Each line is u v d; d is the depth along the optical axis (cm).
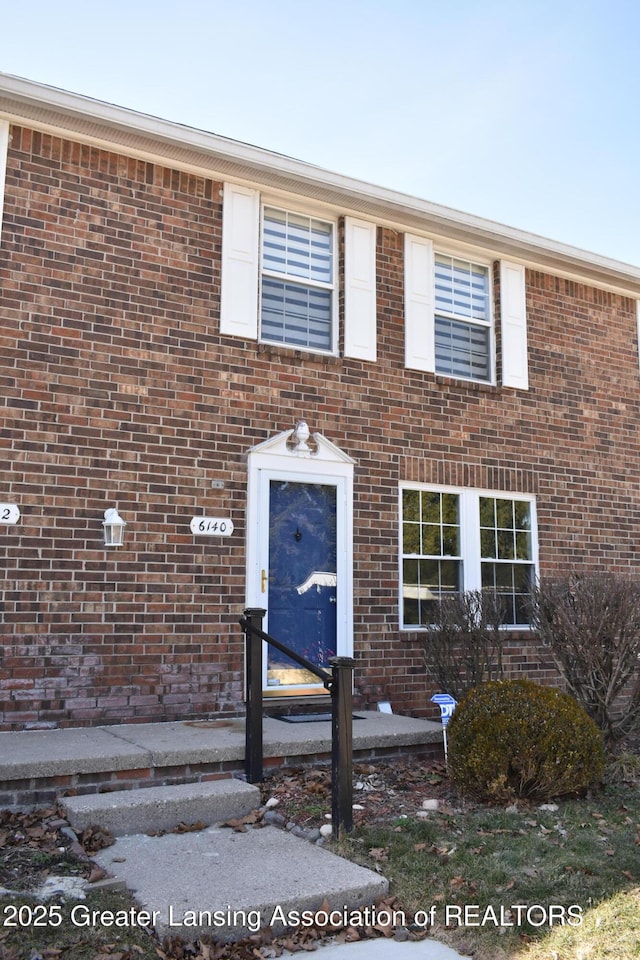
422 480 986
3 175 772
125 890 451
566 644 749
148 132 822
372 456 954
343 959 403
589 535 1125
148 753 616
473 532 1020
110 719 756
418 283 1024
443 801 632
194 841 535
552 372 1127
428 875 491
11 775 565
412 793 652
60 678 739
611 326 1203
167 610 797
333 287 974
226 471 851
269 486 877
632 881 491
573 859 518
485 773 622
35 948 387
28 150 789
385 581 941
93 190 817
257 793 605
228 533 840
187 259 861
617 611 727
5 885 451
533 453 1089
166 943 402
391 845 532
